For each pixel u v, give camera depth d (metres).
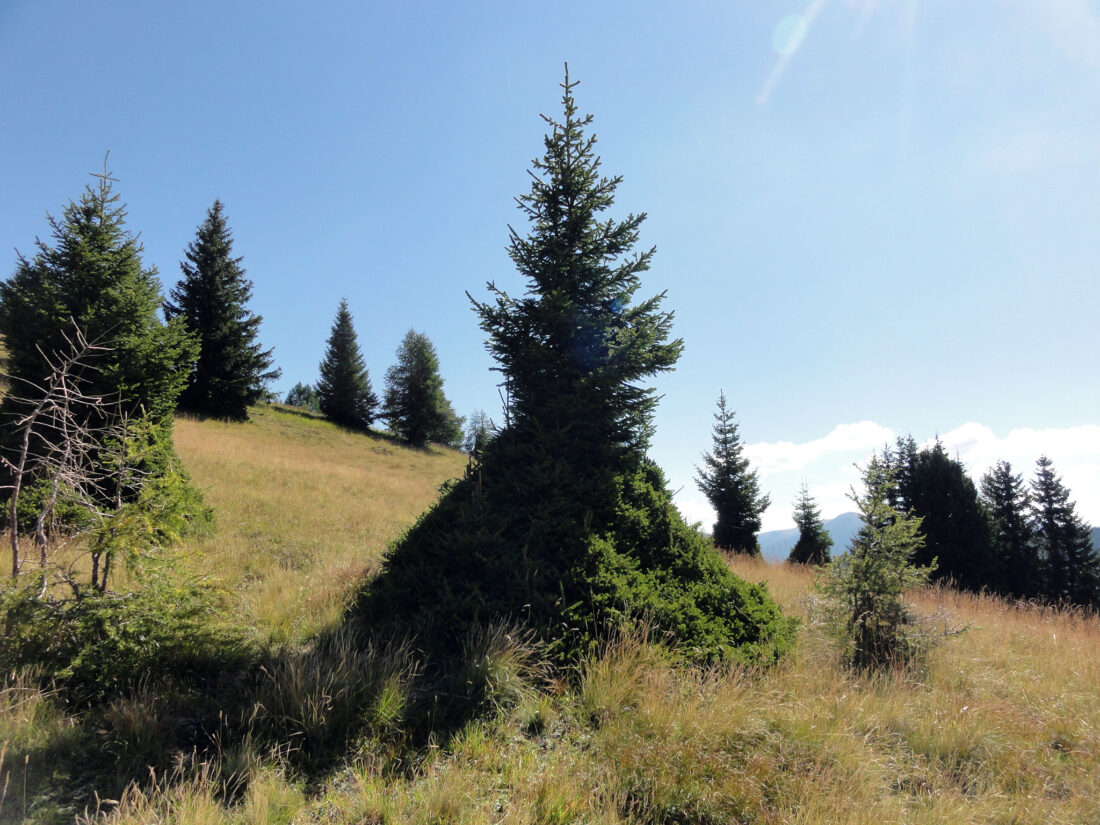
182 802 2.90
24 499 7.73
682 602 5.54
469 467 6.64
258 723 3.82
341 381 45.84
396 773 3.47
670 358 6.58
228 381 30.97
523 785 3.33
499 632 4.80
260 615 5.95
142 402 9.29
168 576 4.94
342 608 5.94
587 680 4.52
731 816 3.12
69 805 2.98
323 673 4.24
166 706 3.91
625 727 4.00
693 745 3.70
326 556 9.09
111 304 9.54
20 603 4.26
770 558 18.16
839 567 6.50
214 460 16.48
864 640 6.10
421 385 49.09
